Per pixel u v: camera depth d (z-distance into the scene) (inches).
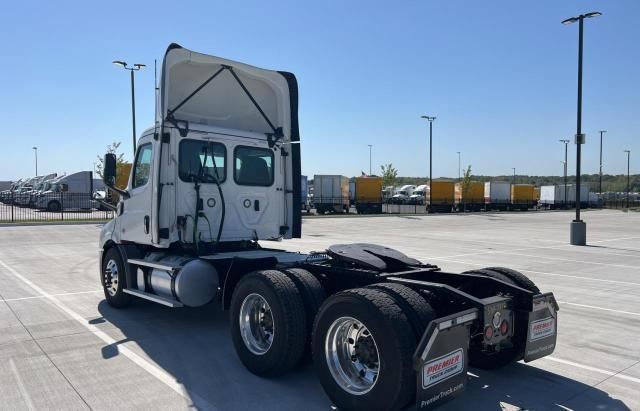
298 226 310.3
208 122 285.0
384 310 149.6
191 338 243.9
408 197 2529.5
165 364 207.5
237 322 201.6
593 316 296.2
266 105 304.5
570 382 192.7
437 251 628.7
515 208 2331.4
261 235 291.9
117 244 301.9
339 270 202.7
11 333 250.2
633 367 209.8
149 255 280.4
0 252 593.6
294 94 309.4
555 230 1034.1
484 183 2255.2
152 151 266.8
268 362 186.2
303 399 173.9
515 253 615.5
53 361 209.5
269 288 187.3
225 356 217.9
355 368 163.9
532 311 179.2
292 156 308.2
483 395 179.6
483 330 163.6
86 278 414.9
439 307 177.5
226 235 276.7
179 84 271.4
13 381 187.3
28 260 526.0
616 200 3065.9
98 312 295.4
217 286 244.7
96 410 163.0
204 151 270.7
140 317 283.7
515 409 168.2
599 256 591.2
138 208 279.4
